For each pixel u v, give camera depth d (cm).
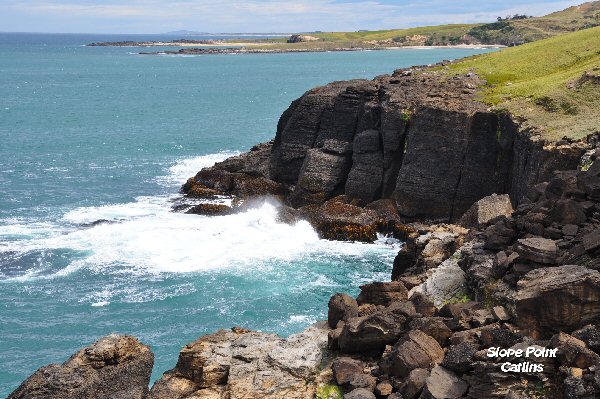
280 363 2123
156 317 3947
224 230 5500
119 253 5009
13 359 3469
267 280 4481
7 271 4662
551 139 4562
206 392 2095
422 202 5697
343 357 2128
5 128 11644
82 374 2145
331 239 5419
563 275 1903
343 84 7531
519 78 7281
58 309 4075
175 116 13625
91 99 17125
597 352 1697
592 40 7988
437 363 1895
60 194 6919
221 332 2419
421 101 5944
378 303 2612
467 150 5553
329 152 6388
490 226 2820
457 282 2583
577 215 2358
